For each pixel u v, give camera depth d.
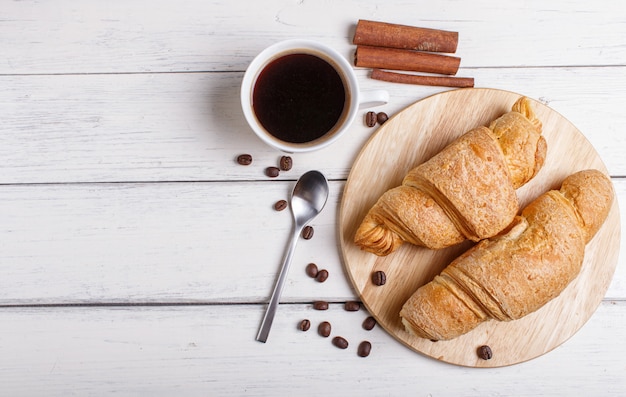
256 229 0.62
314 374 0.61
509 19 0.63
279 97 0.57
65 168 0.62
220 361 0.61
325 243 0.61
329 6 0.63
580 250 0.56
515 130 0.57
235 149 0.62
